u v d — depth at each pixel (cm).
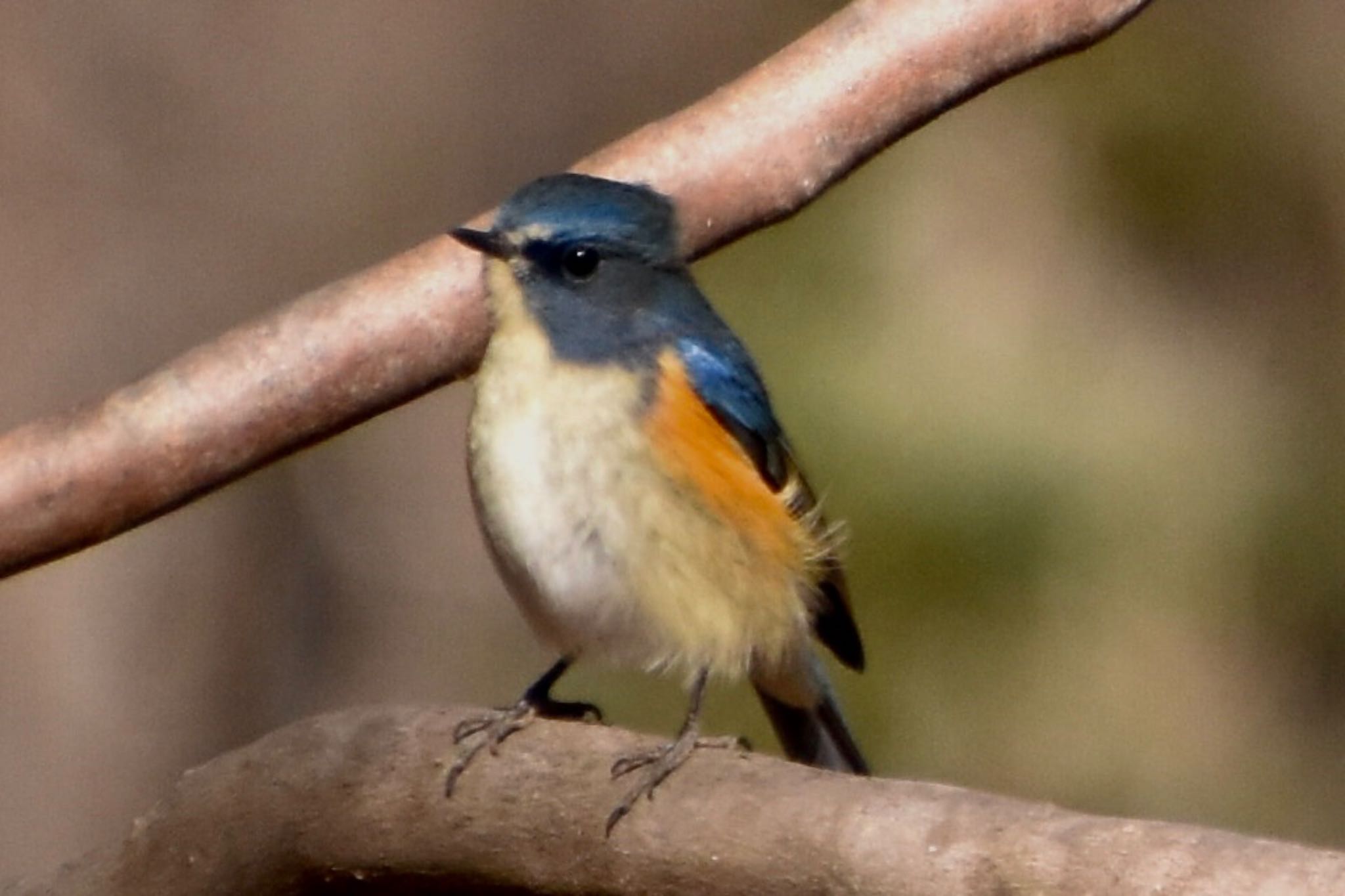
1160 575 1182
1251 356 1248
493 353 847
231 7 1750
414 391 769
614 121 1744
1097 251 1252
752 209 771
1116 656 1169
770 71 764
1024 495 1148
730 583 859
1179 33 1288
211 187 1720
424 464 1802
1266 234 1276
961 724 1152
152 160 1714
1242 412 1223
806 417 1145
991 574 1141
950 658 1148
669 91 1739
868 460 1138
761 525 868
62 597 1658
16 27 1711
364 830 697
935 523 1133
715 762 659
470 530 1750
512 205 835
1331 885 548
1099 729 1164
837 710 944
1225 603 1192
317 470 1747
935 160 1243
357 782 697
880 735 1148
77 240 1686
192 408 741
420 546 1741
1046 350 1198
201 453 745
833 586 935
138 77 1723
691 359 852
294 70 1750
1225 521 1198
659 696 1175
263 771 715
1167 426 1205
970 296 1209
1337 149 1281
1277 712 1198
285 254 1716
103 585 1670
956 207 1238
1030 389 1176
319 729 717
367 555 1731
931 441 1148
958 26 740
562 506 840
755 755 676
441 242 781
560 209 831
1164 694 1178
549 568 848
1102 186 1268
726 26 1742
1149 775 1174
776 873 630
